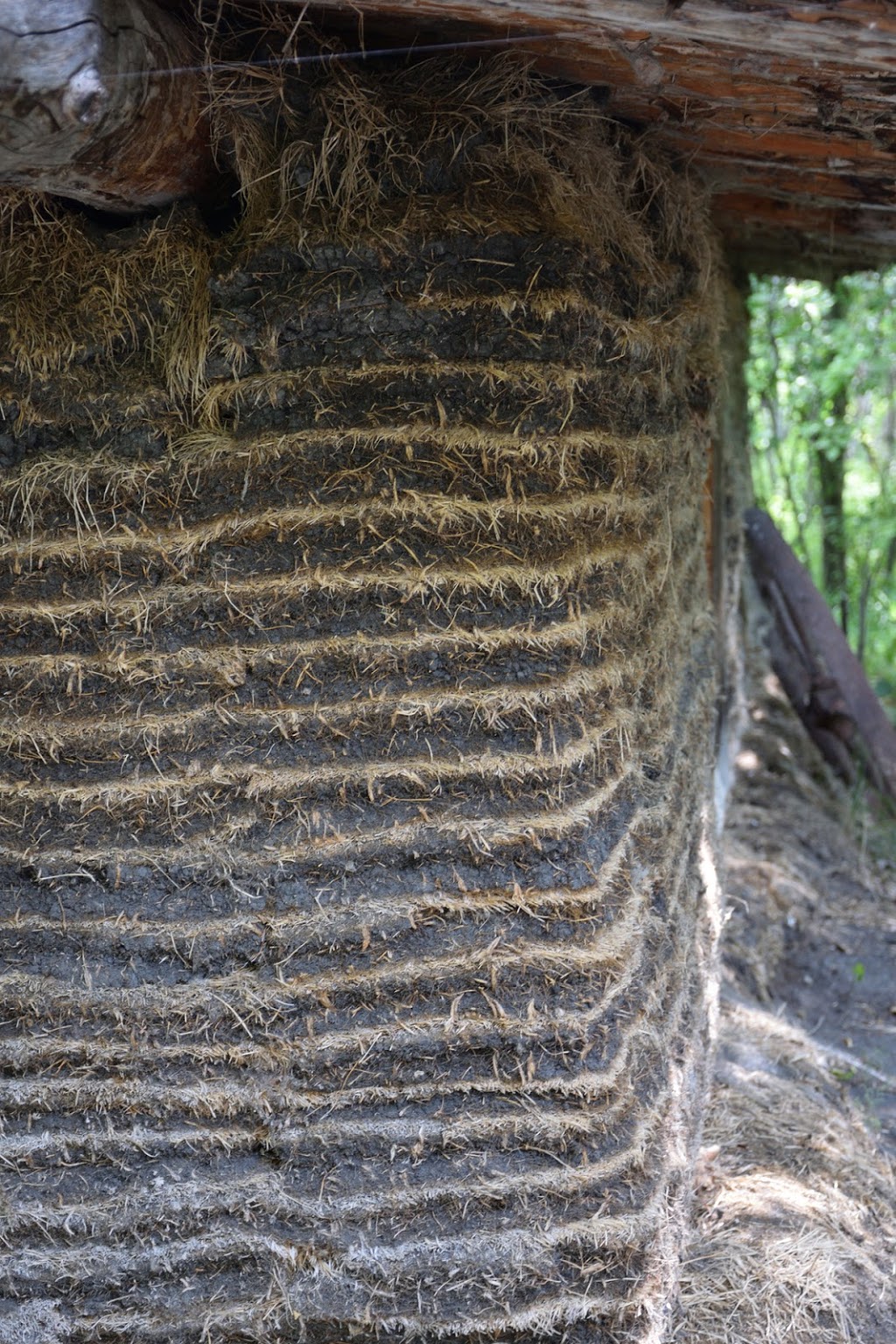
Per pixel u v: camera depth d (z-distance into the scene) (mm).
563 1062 2084
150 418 2061
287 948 2092
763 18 1713
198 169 1995
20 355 2051
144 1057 2121
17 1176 2148
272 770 2084
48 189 1826
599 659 2152
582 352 2037
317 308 1975
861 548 10086
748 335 6078
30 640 2111
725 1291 2611
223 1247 2129
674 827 2680
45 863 2107
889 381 10078
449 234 1958
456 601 2037
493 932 2080
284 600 2053
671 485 2689
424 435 1991
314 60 1946
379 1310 2105
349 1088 2104
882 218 3252
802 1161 3242
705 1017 3158
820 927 5562
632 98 2236
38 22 1396
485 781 2061
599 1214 2115
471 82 2021
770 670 7766
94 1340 2131
